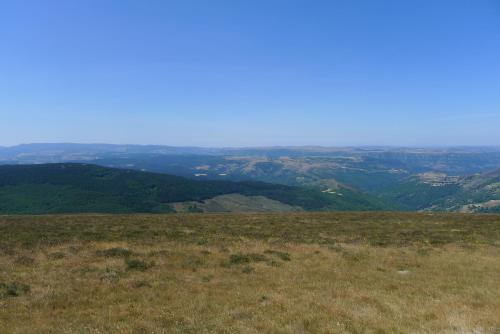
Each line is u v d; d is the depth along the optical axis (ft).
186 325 41.96
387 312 47.09
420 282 61.16
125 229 107.76
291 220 138.51
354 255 79.36
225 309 47.29
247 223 128.26
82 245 80.74
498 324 43.29
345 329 41.39
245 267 67.92
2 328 40.60
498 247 89.86
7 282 55.52
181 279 60.54
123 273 62.49
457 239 98.84
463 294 55.21
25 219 139.44
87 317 44.39
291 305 48.75
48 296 51.03
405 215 161.17
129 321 43.19
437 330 41.55
